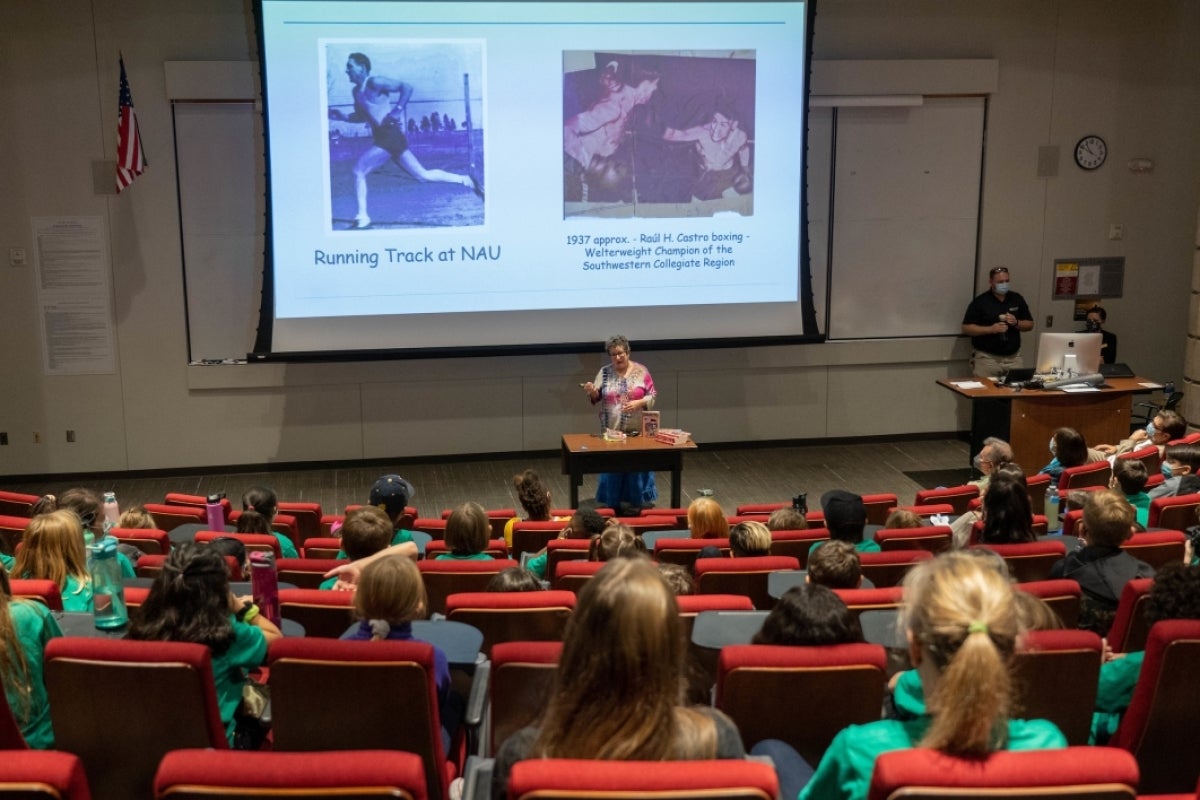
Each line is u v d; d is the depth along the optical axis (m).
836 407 11.14
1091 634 2.67
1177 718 2.55
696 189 10.12
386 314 9.93
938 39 10.55
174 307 9.94
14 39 9.30
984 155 10.83
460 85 9.64
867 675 2.48
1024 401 9.30
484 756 3.13
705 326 10.38
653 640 1.62
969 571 1.74
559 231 10.02
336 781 1.71
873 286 10.92
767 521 6.11
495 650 2.65
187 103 9.64
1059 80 10.79
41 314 9.77
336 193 9.64
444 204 9.82
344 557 5.18
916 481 9.96
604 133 9.91
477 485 9.90
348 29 9.40
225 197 9.82
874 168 10.70
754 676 2.47
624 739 1.63
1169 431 7.59
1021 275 11.12
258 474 10.30
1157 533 4.40
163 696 2.41
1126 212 11.14
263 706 3.01
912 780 1.64
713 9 9.82
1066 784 1.65
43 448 9.98
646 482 8.62
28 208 9.58
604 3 9.68
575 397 10.70
